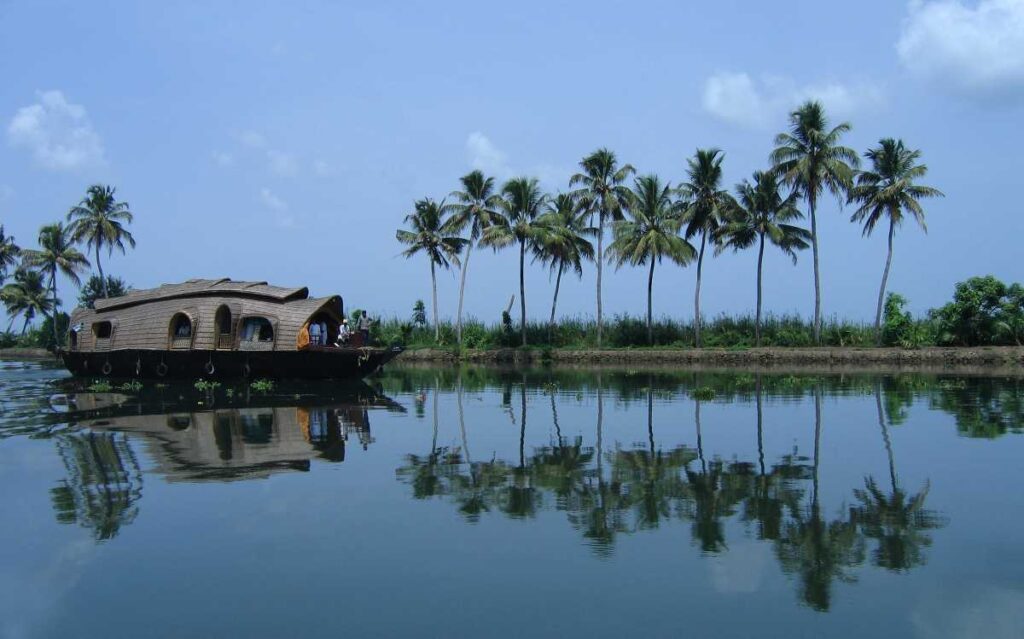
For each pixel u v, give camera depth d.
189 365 27.17
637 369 38.25
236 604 6.25
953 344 39.72
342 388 24.89
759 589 6.46
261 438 13.96
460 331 52.09
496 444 13.35
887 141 39.72
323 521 8.45
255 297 27.39
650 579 6.70
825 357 40.78
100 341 30.69
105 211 56.03
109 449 12.75
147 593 6.48
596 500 9.31
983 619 5.85
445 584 6.62
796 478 10.45
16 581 6.77
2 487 10.03
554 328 52.41
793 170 40.28
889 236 41.09
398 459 11.91
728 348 44.50
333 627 5.80
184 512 8.82
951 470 10.86
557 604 6.18
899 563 7.05
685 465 11.41
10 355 66.56
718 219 44.41
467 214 49.34
